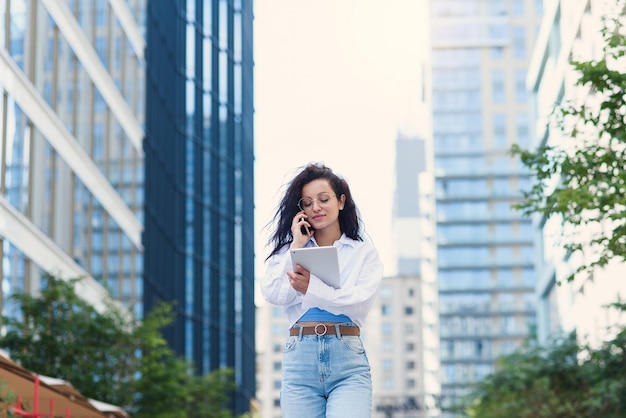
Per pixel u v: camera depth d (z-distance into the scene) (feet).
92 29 116.47
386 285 649.61
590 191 44.98
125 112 132.67
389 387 635.66
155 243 152.25
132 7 138.92
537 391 99.66
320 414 18.01
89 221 113.39
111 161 124.77
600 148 46.44
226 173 195.83
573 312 159.94
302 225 18.16
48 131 97.71
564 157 47.78
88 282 111.24
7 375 44.73
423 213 549.54
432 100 511.40
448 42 513.86
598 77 45.78
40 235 93.71
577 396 97.30
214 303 186.80
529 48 512.63
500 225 495.41
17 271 87.45
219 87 196.65
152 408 85.71
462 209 498.28
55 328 79.20
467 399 128.47
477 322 485.97
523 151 48.67
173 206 167.94
